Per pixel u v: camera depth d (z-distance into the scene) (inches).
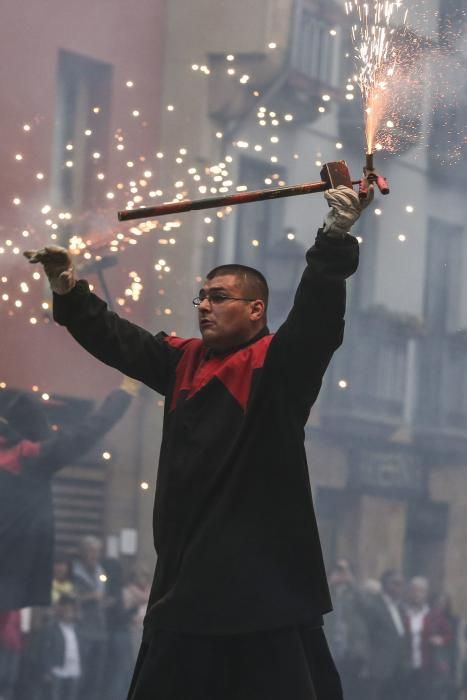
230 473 222.2
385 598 728.3
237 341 231.0
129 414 740.7
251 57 834.2
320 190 227.6
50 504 471.2
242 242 839.7
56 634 566.6
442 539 971.9
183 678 222.2
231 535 219.9
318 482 923.4
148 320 775.1
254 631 217.5
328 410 944.9
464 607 916.6
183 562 220.8
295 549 222.1
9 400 486.6
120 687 591.8
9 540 458.6
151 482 745.0
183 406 227.6
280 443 223.5
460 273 1013.8
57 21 760.3
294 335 223.3
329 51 877.8
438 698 725.9
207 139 823.1
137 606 613.0
